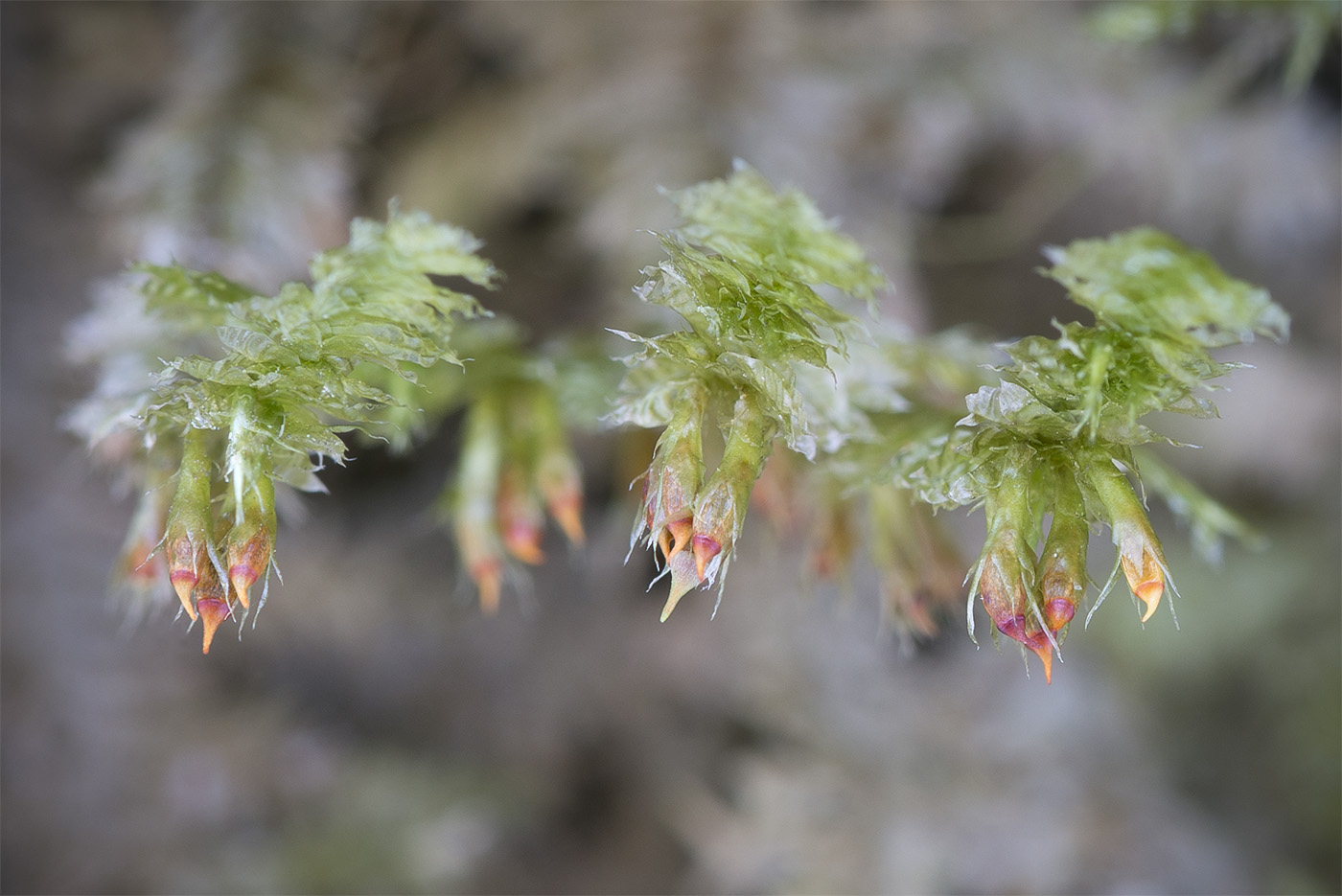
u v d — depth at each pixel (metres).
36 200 0.13
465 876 0.14
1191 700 0.19
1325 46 0.12
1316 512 0.18
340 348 0.06
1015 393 0.06
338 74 0.11
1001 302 0.14
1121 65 0.12
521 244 0.12
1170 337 0.06
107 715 0.13
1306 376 0.16
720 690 0.14
